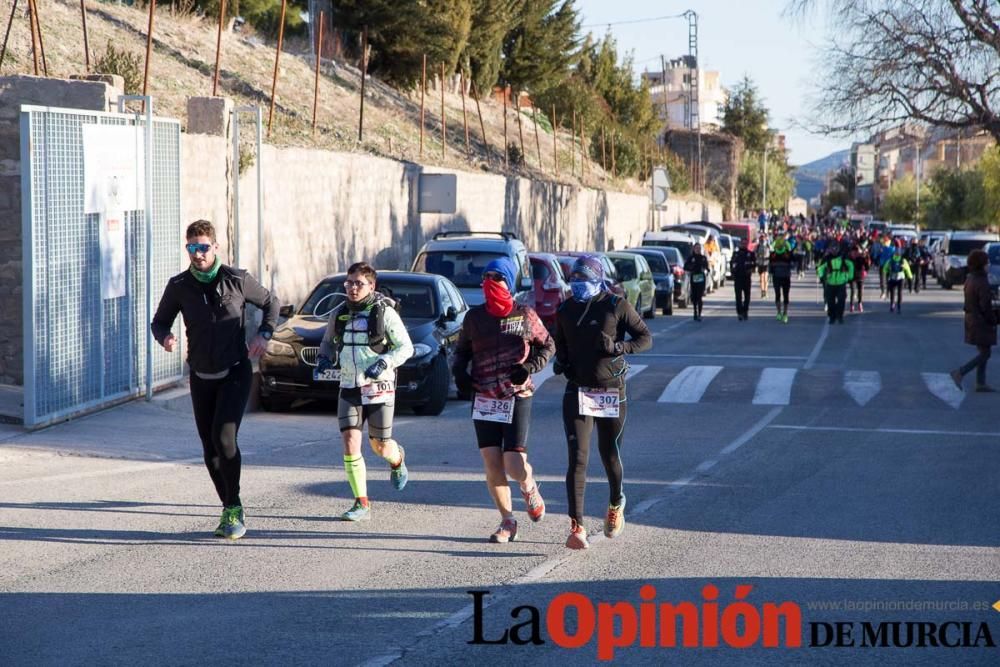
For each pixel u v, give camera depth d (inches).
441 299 658.8
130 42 1103.0
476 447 518.3
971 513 393.4
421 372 602.5
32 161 482.0
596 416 339.6
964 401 678.5
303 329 612.7
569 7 2479.1
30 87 581.3
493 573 315.9
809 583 309.1
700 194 3828.7
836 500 412.5
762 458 496.4
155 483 425.4
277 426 575.8
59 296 509.4
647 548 344.8
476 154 1729.8
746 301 1307.8
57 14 1053.2
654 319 1342.3
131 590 295.1
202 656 246.8
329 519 377.7
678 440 542.6
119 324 561.9
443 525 371.2
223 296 350.0
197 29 1358.3
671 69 6638.8
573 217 1897.1
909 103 1378.0
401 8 1785.2
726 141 4284.0
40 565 317.1
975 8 1332.4
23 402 538.0
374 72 1866.4
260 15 1673.2
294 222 835.4
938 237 2522.1
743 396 695.1
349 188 948.6
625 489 430.9
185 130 784.9
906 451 514.9
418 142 1502.2
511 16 2271.2
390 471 422.3
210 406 356.2
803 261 2554.1
